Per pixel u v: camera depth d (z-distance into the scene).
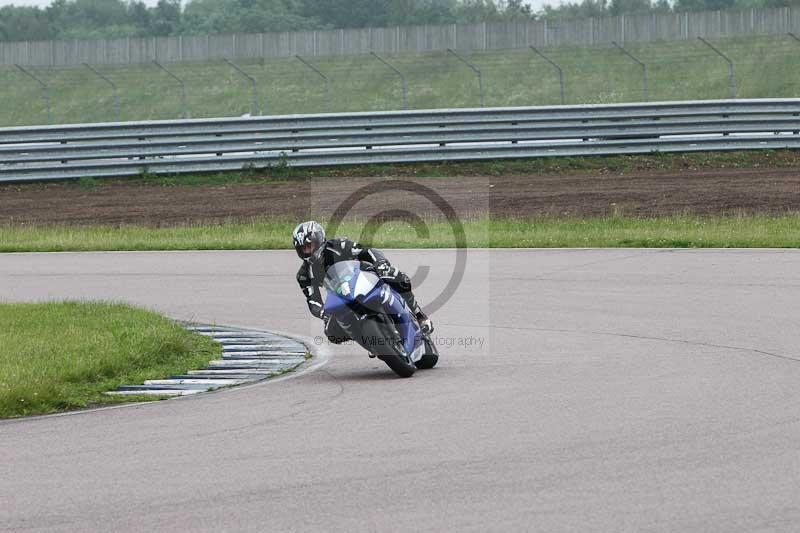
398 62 163.25
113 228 88.44
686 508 22.64
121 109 156.88
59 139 110.25
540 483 24.62
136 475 26.45
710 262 65.25
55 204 101.62
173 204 99.88
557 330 46.66
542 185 103.25
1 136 109.69
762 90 149.50
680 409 31.39
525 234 77.25
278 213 93.69
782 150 115.56
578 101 150.50
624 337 44.41
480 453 27.30
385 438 29.22
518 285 59.53
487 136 113.56
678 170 109.00
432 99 153.50
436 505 23.33
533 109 113.75
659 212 87.88
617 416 30.77
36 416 34.47
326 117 112.31
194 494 24.70
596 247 73.69
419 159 112.69
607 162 112.88
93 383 38.53
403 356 38.19
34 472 27.12
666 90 151.25
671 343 42.72
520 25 158.62
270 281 64.31
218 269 69.50
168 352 43.62
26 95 160.62
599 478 24.86
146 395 36.88
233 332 49.53
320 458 27.39
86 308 52.19
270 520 22.75
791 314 48.19
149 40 156.88
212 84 162.00
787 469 25.06
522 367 39.19
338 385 37.50
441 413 32.06
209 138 112.00
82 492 25.19
